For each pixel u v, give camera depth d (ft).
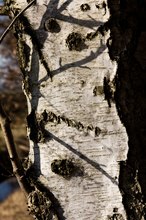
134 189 4.69
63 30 4.75
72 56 4.74
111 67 4.69
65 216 4.78
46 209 4.80
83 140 4.74
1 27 15.26
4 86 15.62
